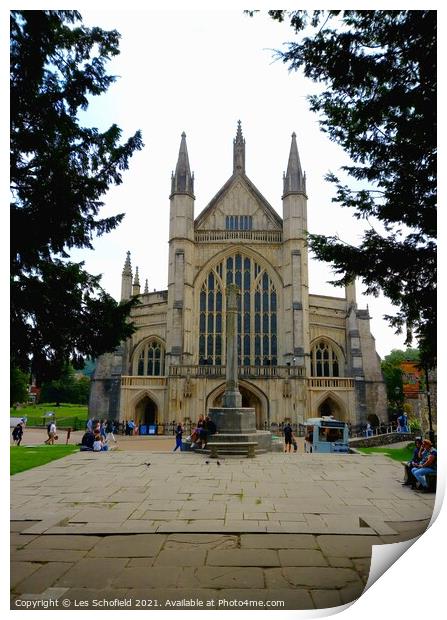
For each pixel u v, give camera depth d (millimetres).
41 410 73875
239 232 50781
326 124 9844
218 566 7574
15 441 34062
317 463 19422
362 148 9461
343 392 46500
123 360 48250
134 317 52062
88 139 11180
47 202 9828
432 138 8328
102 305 12484
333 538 8992
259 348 48500
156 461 20016
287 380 43781
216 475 16469
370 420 50281
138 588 6695
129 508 11648
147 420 49406
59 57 10148
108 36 10305
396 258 9562
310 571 7363
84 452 23344
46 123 9852
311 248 10555
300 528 9570
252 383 43688
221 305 49438
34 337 11430
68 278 11820
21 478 15977
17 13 8102
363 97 9188
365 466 18656
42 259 11211
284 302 48875
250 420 24781
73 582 6914
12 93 8820
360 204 9930
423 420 36062
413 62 8133
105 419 48844
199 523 10125
